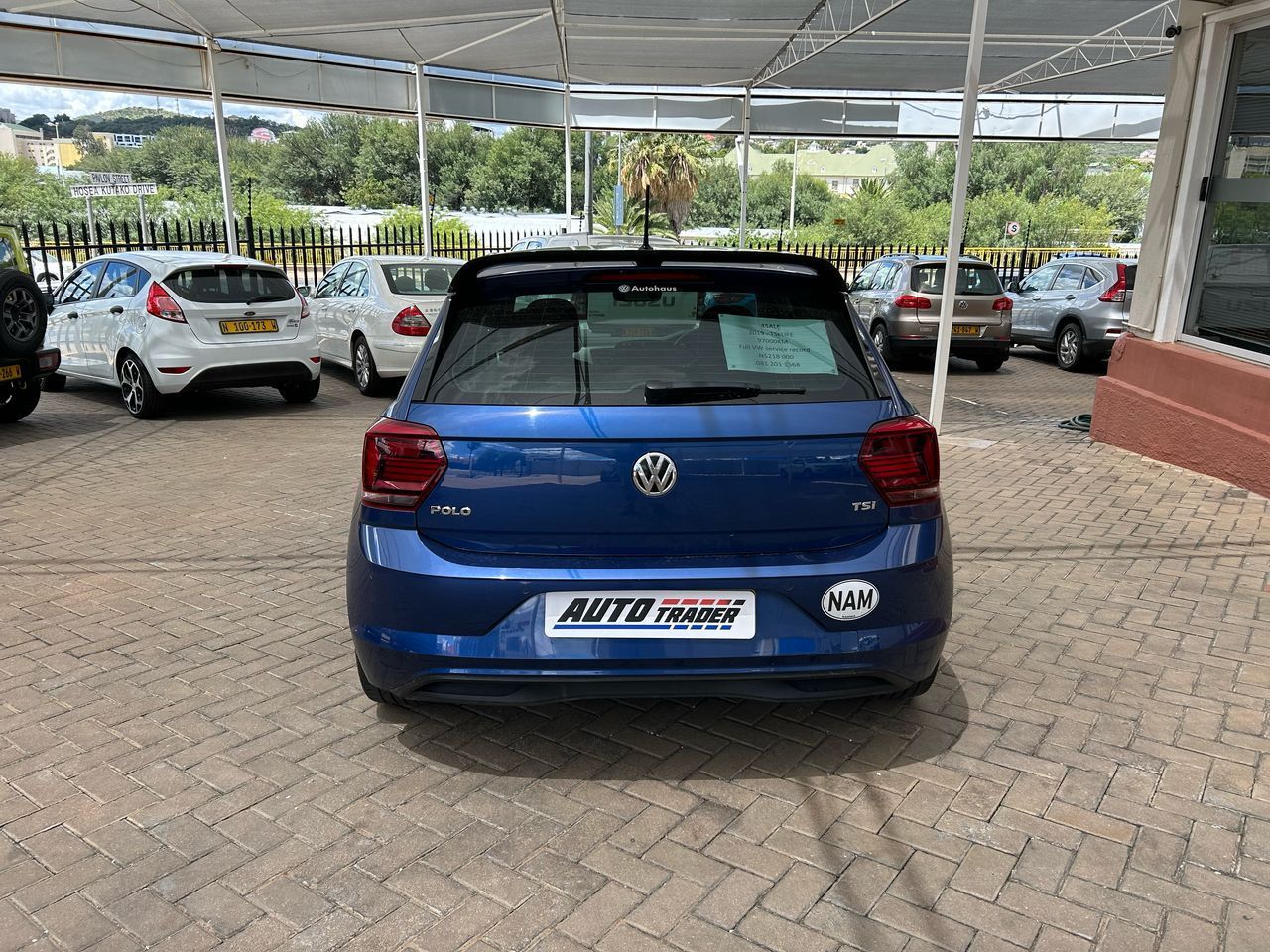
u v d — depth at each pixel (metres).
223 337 8.96
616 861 2.53
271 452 7.63
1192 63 6.80
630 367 2.71
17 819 2.70
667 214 56.38
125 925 2.28
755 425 2.61
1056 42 14.23
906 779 2.92
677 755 3.07
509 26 13.38
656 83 18.39
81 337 9.65
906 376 12.73
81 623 4.14
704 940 2.23
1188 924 2.28
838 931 2.26
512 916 2.31
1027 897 2.38
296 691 3.50
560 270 2.89
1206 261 6.96
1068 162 75.69
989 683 3.57
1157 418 7.21
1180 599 4.43
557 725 3.27
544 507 2.59
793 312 2.88
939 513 2.80
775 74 16.67
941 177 76.06
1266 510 5.86
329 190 79.00
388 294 10.32
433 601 2.62
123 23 13.30
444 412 2.66
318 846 2.59
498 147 74.12
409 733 3.21
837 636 2.65
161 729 3.22
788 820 2.71
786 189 77.56
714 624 2.61
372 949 2.20
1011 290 14.97
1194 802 2.79
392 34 14.05
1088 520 5.68
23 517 5.76
